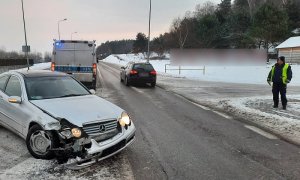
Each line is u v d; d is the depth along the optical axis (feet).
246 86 68.85
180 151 20.72
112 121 18.38
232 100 43.68
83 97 21.62
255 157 19.89
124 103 40.24
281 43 160.25
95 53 53.01
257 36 165.89
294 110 35.83
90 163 16.84
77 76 52.54
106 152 17.39
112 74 106.83
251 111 34.91
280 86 36.73
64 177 16.05
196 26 237.66
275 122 29.50
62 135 17.04
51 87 22.27
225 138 24.06
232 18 221.25
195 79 92.48
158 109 36.27
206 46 219.00
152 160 18.93
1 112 22.72
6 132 23.84
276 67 37.04
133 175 16.65
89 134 17.21
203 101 43.32
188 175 16.89
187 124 28.60
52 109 18.71
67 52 52.24
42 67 154.30
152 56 330.34
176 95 50.08
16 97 20.40
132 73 62.69
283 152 20.94
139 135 24.31
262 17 168.96
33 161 18.03
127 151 20.42
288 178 16.70
